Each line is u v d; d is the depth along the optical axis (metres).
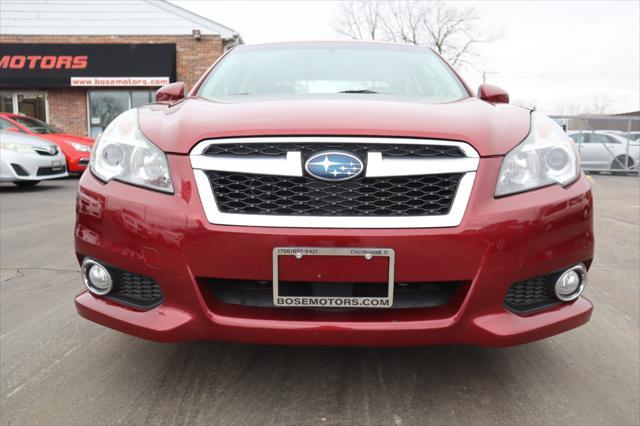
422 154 1.70
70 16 15.02
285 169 1.66
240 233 1.64
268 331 1.67
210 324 1.70
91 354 2.24
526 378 2.04
